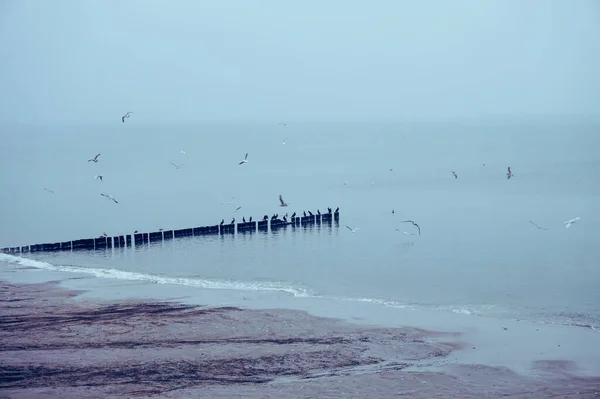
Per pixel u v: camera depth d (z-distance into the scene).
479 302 38.44
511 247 55.12
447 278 44.72
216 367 26.89
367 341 30.44
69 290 40.53
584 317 35.22
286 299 38.72
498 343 30.41
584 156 146.25
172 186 105.75
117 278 44.78
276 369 26.73
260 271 47.97
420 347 29.67
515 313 36.06
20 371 26.33
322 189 101.19
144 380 25.41
